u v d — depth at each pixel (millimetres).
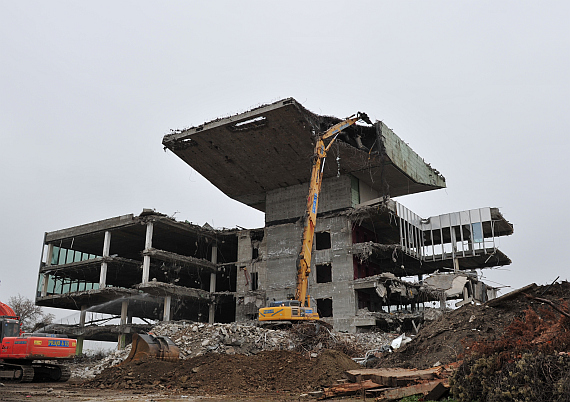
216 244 63875
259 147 50531
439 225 59625
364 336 37906
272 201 59312
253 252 62781
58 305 65375
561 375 10508
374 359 22656
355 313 50312
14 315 25531
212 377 20672
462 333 20234
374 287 49750
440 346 20188
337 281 52125
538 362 10930
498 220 58031
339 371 20047
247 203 64875
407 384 15391
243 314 57375
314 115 46438
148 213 55031
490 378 12039
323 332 31375
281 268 56312
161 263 59500
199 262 59594
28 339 23828
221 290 74250
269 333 29562
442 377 15445
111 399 16578
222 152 51875
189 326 29891
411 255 55000
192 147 51406
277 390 19188
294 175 55531
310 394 16516
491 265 67812
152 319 73562
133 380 21406
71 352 25344
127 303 61094
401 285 51562
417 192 63375
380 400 14242
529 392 10672
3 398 16719
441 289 52812
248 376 20656
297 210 57312
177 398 16938
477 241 56812
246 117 46062
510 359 11977
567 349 11766
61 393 18641
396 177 55594
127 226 56594
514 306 20438
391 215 52438
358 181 56625
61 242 64375
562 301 18547
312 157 36531
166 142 51031
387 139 49781
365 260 55719
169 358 23828
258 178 56688
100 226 58438
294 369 21391
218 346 26875
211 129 48250
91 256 71438
